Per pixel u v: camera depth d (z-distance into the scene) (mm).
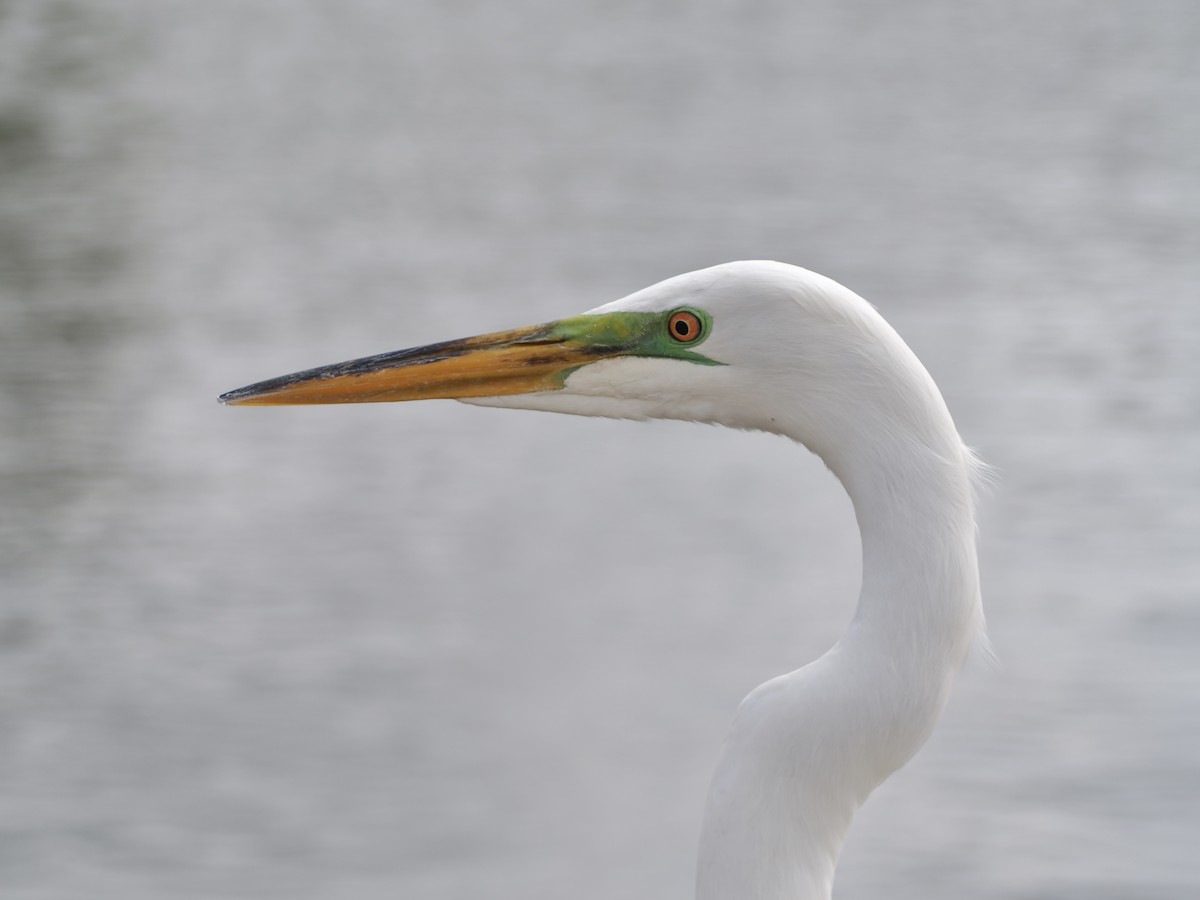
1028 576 14055
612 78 46969
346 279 25312
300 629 13547
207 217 30156
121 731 12133
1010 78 44406
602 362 5039
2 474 17031
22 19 47281
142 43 49594
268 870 10406
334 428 18391
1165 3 55938
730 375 4652
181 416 18875
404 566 14469
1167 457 16578
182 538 15336
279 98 43656
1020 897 9977
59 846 10750
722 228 28266
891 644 4375
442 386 5281
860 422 4457
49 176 33344
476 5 60938
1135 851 10297
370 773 11398
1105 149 34625
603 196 31516
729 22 56719
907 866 10258
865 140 36625
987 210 29094
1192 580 13898
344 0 60688
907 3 58625
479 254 26875
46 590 14414
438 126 40312
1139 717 11781
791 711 4430
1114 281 23859
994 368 19625
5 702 12508
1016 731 11648
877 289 23625
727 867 4469
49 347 21562
